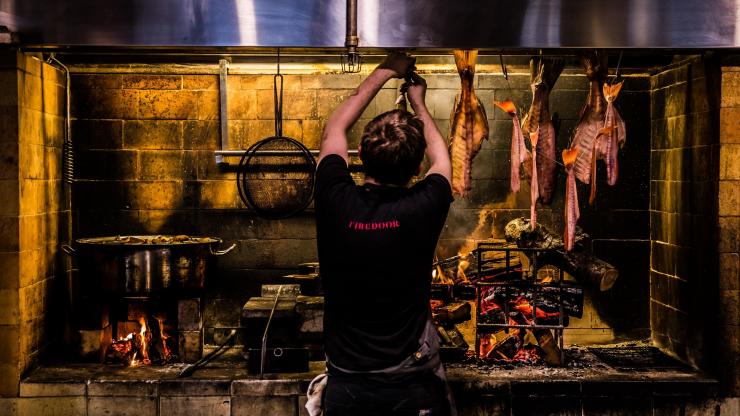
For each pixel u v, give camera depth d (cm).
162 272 479
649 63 555
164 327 534
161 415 464
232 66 566
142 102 570
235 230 577
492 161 574
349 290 254
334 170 261
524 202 575
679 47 442
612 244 580
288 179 565
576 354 541
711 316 478
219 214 576
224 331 579
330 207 255
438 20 438
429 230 256
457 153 433
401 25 439
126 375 478
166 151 572
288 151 550
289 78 571
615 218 580
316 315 496
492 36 439
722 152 464
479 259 506
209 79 570
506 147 574
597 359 527
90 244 480
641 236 580
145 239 532
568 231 428
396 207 254
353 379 258
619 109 579
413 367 259
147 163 572
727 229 466
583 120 449
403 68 290
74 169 568
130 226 573
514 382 466
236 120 572
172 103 570
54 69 533
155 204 574
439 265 540
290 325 485
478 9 438
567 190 427
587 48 442
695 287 501
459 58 439
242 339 579
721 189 466
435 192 258
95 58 558
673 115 536
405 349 257
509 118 574
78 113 567
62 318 548
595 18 441
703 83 488
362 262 251
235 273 579
